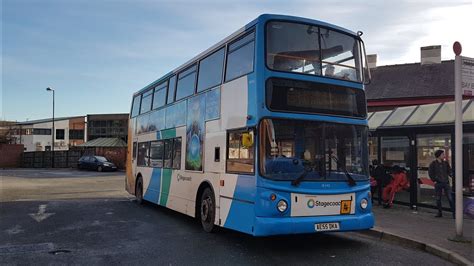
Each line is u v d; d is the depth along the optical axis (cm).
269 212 746
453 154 1141
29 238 936
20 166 5541
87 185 2467
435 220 1081
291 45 815
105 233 995
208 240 911
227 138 890
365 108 869
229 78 899
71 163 4972
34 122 8969
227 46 927
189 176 1087
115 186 2411
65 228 1062
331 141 811
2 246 854
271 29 805
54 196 1848
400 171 1309
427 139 1244
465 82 852
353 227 798
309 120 797
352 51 880
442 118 1162
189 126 1107
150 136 1464
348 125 835
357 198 816
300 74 807
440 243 822
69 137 9138
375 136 1396
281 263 723
